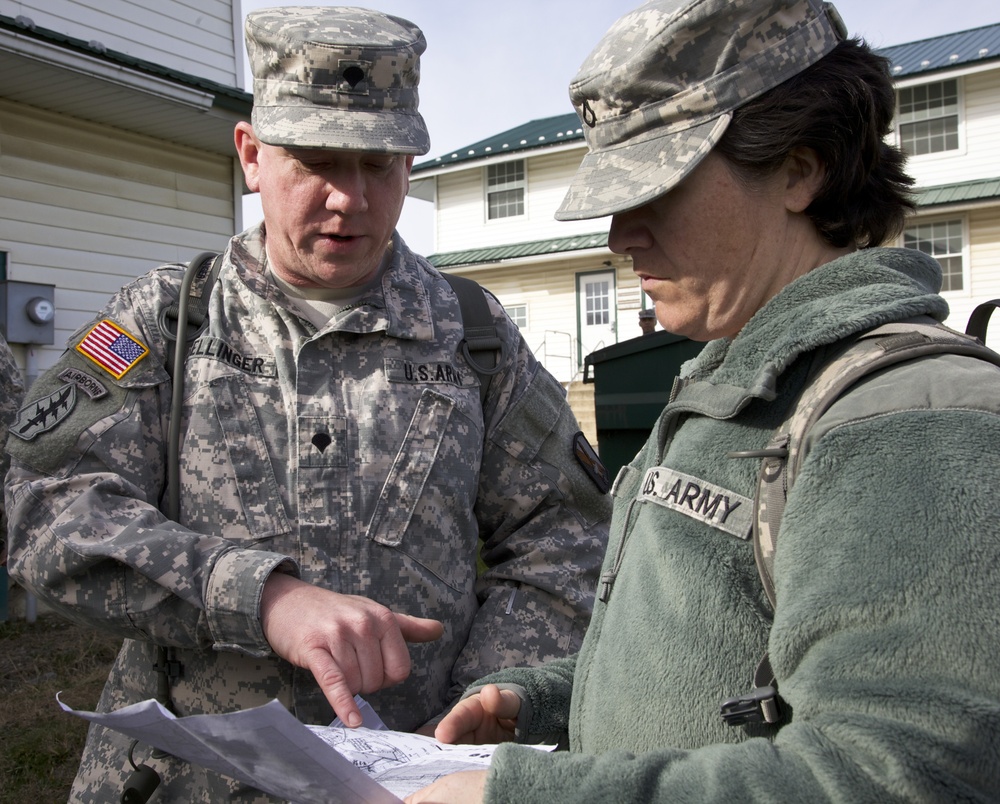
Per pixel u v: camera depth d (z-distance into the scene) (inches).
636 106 42.5
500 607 74.4
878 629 29.4
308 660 54.9
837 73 40.8
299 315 72.5
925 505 30.0
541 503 77.8
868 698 28.5
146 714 38.0
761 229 41.7
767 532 36.3
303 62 67.4
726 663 37.0
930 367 34.1
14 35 210.2
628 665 40.6
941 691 27.5
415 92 71.7
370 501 69.3
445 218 796.0
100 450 66.3
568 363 733.9
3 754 158.7
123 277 269.3
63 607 63.3
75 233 258.2
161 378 69.9
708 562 38.4
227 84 292.7
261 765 38.1
